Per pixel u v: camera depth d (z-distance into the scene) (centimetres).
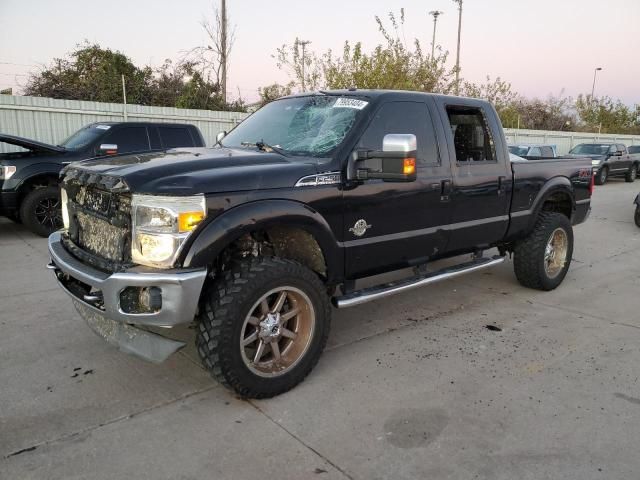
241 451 282
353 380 364
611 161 2078
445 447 286
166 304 289
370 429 304
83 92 2320
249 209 308
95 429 301
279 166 334
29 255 716
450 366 388
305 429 303
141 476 261
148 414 318
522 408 328
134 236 297
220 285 313
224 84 2575
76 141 920
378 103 389
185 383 357
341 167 358
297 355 346
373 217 380
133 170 308
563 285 609
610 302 545
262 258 329
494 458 277
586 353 414
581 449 285
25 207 816
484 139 485
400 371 379
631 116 4859
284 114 433
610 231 988
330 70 1980
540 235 543
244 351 322
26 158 820
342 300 377
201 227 295
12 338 429
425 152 420
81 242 361
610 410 326
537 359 402
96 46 2486
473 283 610
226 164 330
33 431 298
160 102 2489
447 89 2080
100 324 352
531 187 522
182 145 973
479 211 469
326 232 348
